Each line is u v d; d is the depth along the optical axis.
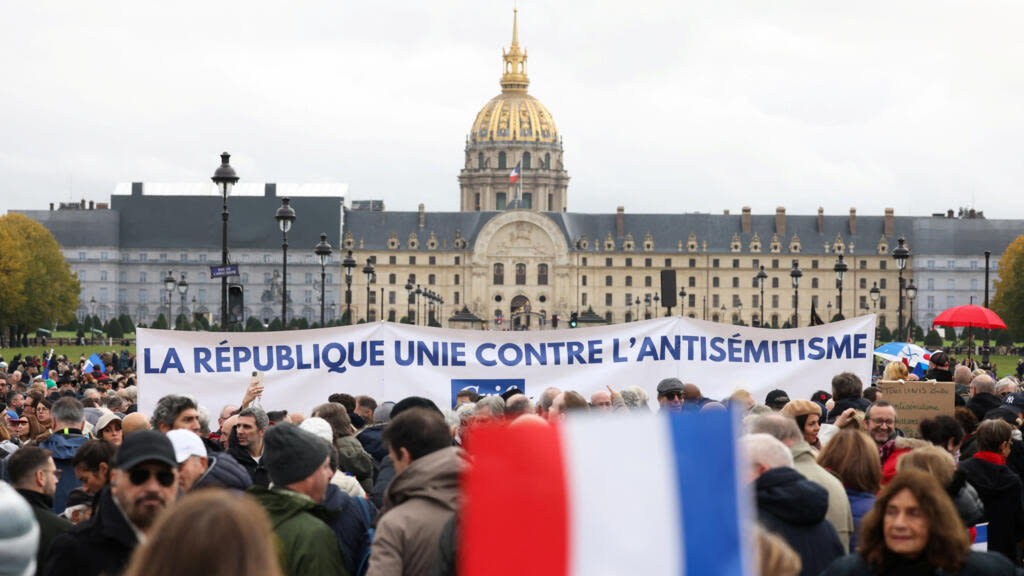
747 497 5.88
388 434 11.76
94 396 27.31
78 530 10.50
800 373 26.50
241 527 5.96
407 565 11.12
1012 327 195.12
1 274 184.88
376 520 12.46
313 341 25.72
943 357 29.81
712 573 5.81
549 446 5.91
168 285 113.12
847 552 12.82
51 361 70.75
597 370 26.14
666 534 5.84
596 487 5.87
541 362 26.05
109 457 13.93
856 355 26.70
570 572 5.84
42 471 13.04
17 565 8.52
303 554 10.98
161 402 16.27
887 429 16.95
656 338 26.27
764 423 13.57
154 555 5.90
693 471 5.88
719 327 26.50
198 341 25.50
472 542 5.86
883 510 9.95
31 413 23.80
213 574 5.83
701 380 26.41
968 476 16.19
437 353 25.86
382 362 25.81
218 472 14.17
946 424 16.86
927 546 9.77
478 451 5.94
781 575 7.96
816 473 13.16
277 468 11.56
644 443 5.91
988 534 16.22
